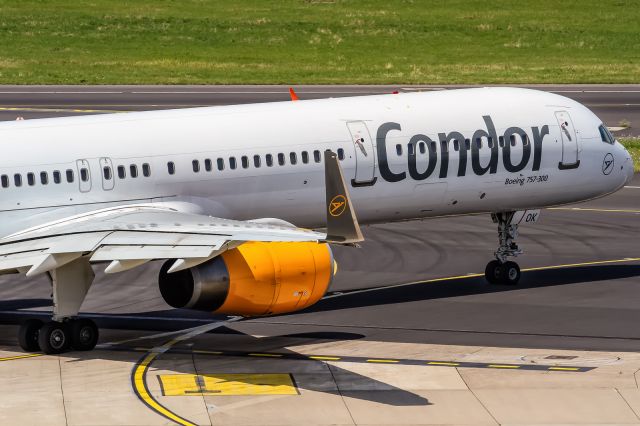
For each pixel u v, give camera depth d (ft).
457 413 279.08
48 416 276.82
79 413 279.08
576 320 373.61
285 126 385.50
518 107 420.36
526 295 409.28
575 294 409.90
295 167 383.24
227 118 382.01
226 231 299.99
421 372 314.96
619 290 415.64
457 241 503.61
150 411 281.13
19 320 382.83
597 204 589.32
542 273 444.96
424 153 399.44
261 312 326.03
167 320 378.94
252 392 297.12
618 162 436.35
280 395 294.46
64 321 336.08
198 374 314.35
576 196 432.25
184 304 330.54
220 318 381.19
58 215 354.95
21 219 351.46
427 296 409.28
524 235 516.32
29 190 351.46
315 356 332.80
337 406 285.23
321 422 272.72
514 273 426.51
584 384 302.04
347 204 270.46
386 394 294.87
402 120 400.88
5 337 359.46
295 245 326.24
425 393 295.69
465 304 396.78
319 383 305.12
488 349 338.95
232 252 318.24
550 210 574.97
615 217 556.92
